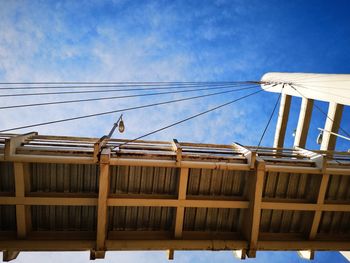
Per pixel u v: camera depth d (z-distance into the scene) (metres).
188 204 7.98
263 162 7.86
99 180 7.62
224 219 8.73
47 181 7.89
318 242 8.41
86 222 8.27
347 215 8.89
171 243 7.86
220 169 8.10
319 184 8.32
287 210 8.72
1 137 9.16
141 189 8.34
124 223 8.44
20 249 7.35
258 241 8.14
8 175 7.70
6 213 7.85
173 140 9.12
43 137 9.28
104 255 7.50
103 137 8.81
